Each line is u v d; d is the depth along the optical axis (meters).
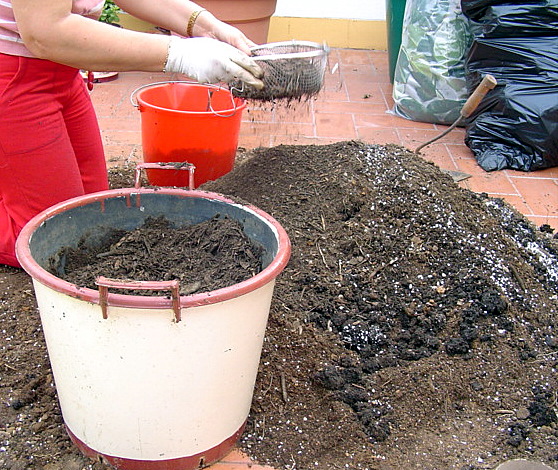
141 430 1.57
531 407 1.96
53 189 2.33
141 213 1.91
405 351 2.11
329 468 1.74
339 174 2.75
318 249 2.47
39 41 1.79
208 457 1.69
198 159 3.05
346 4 5.73
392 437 1.84
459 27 4.05
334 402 1.90
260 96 2.30
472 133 3.88
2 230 2.39
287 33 5.86
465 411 1.95
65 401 1.64
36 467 1.67
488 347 2.14
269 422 1.85
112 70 1.94
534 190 3.49
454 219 2.55
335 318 2.20
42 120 2.21
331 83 5.07
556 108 3.54
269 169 2.93
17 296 2.32
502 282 2.35
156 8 2.45
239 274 1.72
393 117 4.48
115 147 3.75
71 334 1.46
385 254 2.44
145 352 1.43
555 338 2.23
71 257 1.80
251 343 1.58
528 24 3.61
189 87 3.28
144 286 1.30
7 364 1.99
